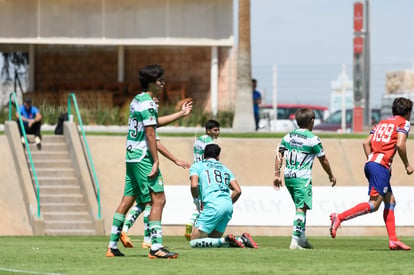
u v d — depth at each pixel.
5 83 129.50
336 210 70.62
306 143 46.22
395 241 44.78
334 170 81.25
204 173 45.91
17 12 119.25
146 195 36.75
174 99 120.50
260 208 70.69
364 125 123.69
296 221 46.44
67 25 120.00
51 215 74.44
